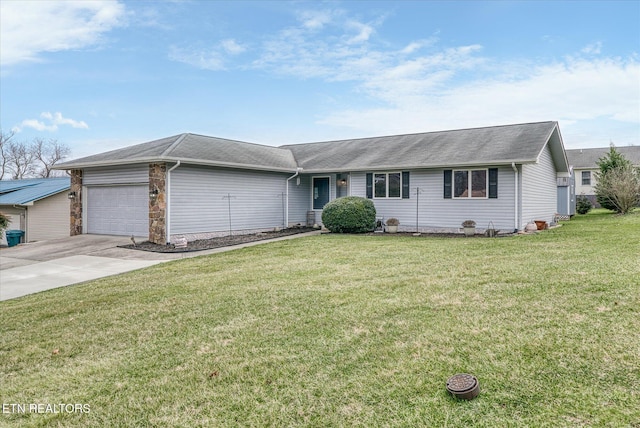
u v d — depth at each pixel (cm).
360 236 1444
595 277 611
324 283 683
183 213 1359
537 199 1557
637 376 317
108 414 315
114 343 466
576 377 321
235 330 478
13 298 753
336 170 1673
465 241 1179
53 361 428
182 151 1380
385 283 659
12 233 1845
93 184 1539
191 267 925
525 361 352
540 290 561
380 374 348
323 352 400
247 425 289
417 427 273
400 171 1595
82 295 711
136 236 1420
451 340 406
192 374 372
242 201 1571
